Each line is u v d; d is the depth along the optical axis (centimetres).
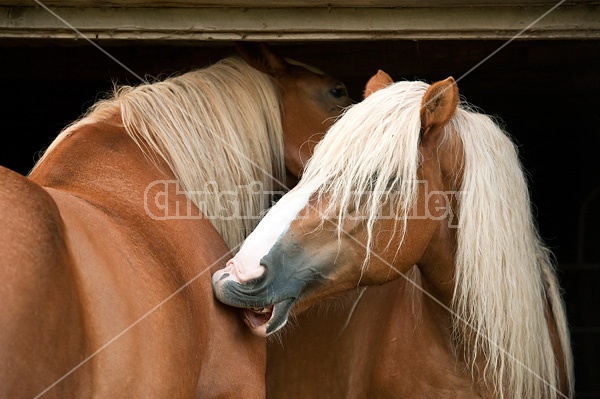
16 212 210
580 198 752
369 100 311
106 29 386
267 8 382
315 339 387
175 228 296
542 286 370
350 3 377
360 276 305
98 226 246
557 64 598
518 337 330
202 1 375
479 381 344
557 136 735
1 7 385
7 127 687
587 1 377
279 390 387
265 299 291
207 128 351
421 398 354
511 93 678
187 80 362
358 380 376
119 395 227
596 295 736
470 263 322
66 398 212
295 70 398
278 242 294
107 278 232
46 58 592
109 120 328
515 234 329
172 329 253
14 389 194
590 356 727
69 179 285
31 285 202
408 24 383
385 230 302
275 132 382
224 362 300
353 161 297
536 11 383
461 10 382
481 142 329
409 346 359
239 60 387
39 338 202
